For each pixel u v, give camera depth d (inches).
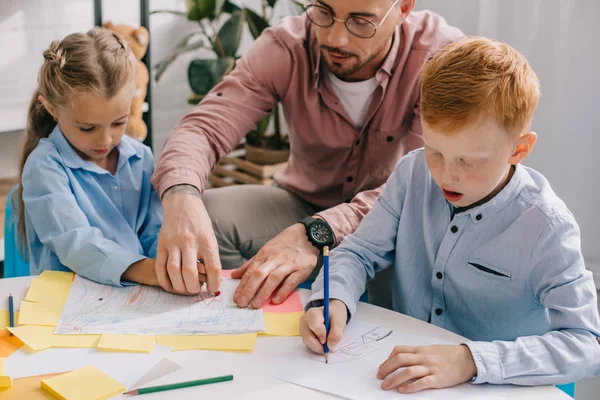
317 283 43.0
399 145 62.9
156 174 54.2
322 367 35.4
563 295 38.4
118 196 56.0
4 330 38.0
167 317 40.3
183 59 109.7
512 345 35.9
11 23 91.8
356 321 40.4
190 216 47.7
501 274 42.5
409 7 57.6
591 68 78.0
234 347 36.9
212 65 98.0
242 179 101.8
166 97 109.7
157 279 44.1
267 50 62.8
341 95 61.6
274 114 99.0
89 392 32.5
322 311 39.0
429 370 34.1
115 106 50.4
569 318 37.5
